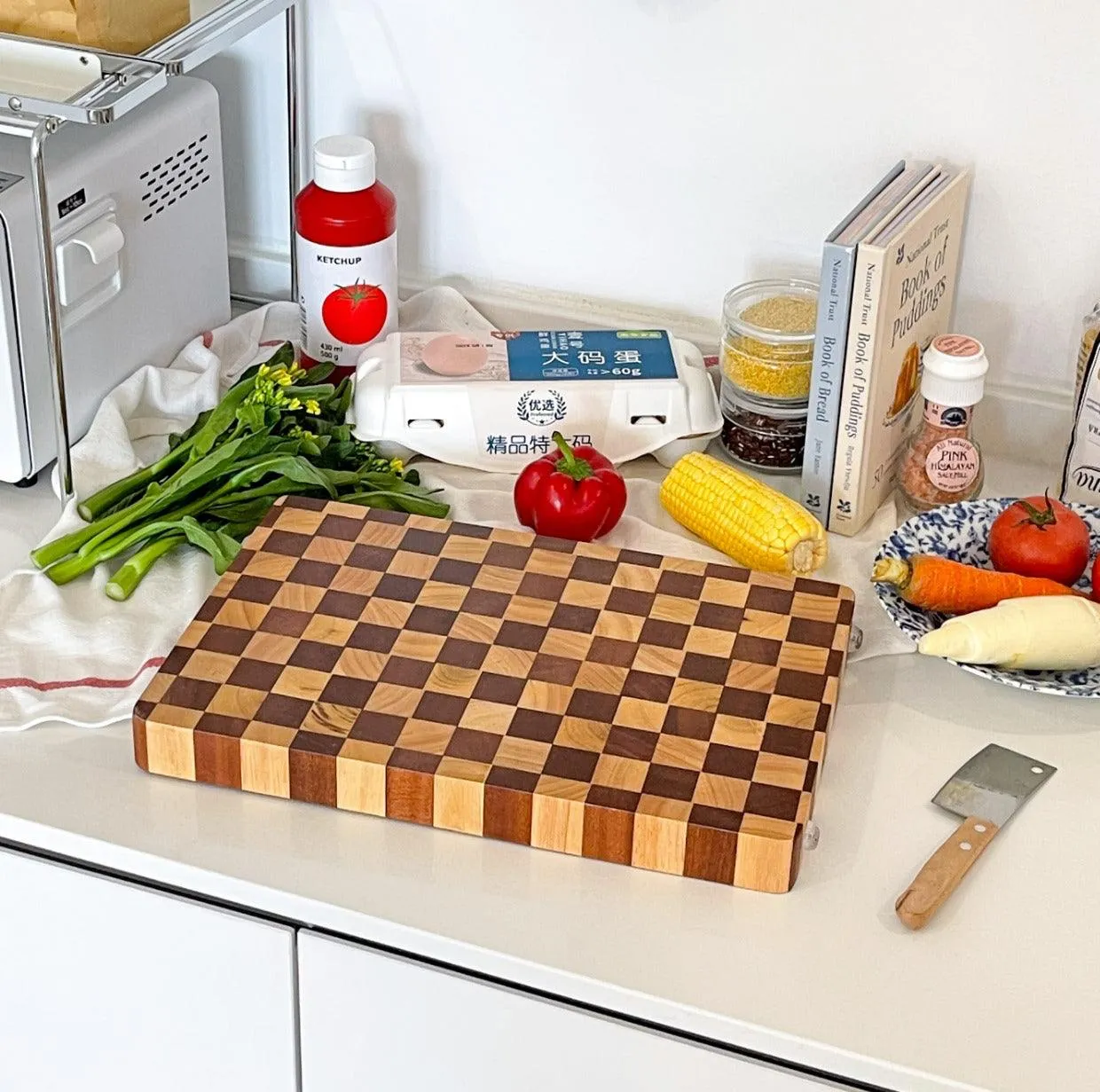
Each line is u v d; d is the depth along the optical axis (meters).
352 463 1.34
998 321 1.43
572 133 1.48
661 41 1.41
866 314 1.23
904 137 1.38
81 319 1.31
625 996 0.92
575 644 1.10
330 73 1.52
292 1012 1.04
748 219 1.47
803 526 1.23
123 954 1.06
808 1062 0.90
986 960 0.95
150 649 1.14
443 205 1.56
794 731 1.03
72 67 1.19
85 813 1.02
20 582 1.21
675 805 0.98
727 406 1.41
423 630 1.11
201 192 1.46
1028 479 1.44
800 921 0.97
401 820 1.02
